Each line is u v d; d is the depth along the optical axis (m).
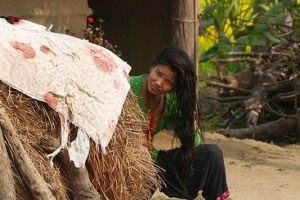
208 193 6.07
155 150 5.97
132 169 5.23
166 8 11.74
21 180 4.52
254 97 12.42
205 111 13.32
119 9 12.38
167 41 11.77
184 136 5.78
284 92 12.56
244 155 10.33
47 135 4.71
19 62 4.65
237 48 14.05
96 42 9.62
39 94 4.64
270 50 12.97
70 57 4.88
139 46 12.20
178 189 5.97
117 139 5.13
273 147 11.05
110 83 5.01
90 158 4.93
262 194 8.19
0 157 4.31
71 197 4.84
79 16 9.69
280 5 13.77
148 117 5.84
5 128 4.43
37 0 9.25
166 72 5.57
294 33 12.79
